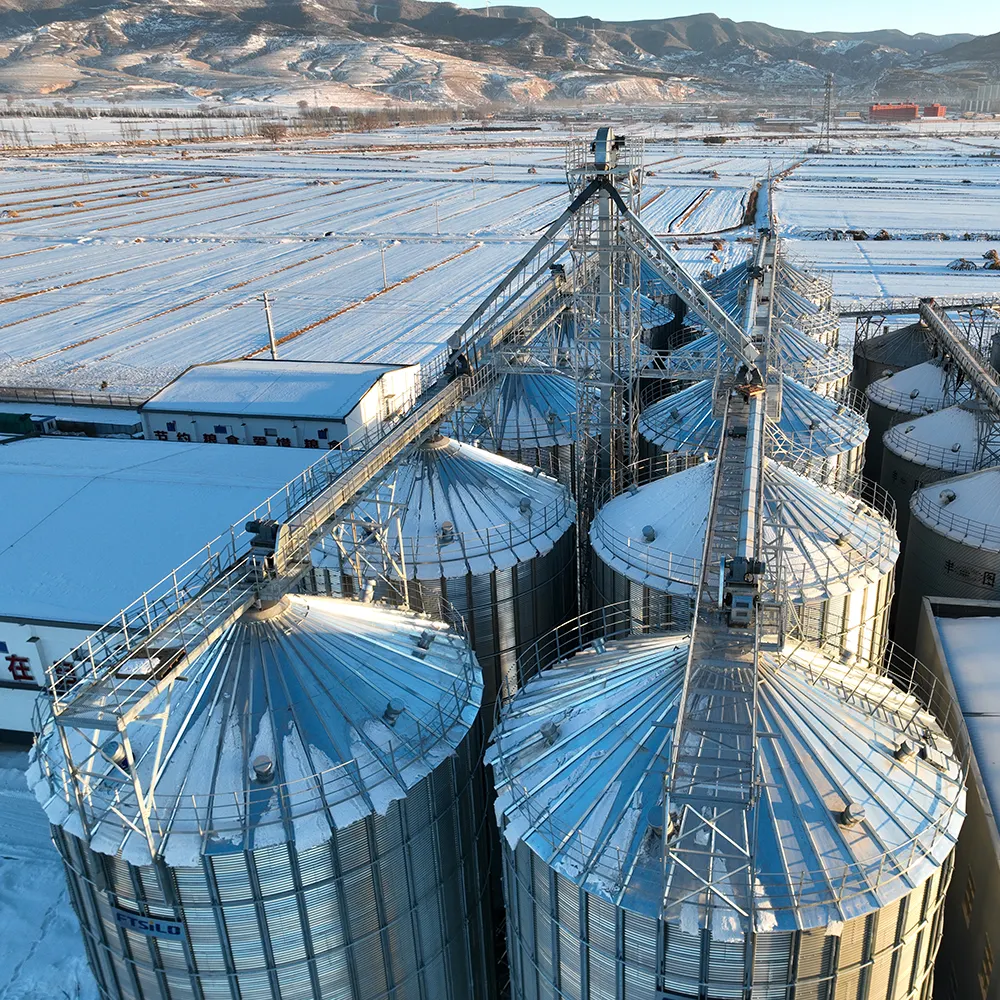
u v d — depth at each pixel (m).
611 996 16.84
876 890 15.42
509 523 28.83
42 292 117.19
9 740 36.16
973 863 21.36
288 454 45.00
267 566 20.44
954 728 23.62
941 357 46.19
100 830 17.61
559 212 164.88
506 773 18.64
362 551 27.70
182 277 123.81
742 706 17.19
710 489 27.52
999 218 153.00
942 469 36.97
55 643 33.66
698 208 165.12
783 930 14.95
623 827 16.42
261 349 88.06
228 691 18.97
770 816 15.88
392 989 20.27
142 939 18.44
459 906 21.62
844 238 137.00
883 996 16.55
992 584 30.53
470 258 128.25
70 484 41.31
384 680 20.48
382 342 89.19
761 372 34.53
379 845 18.67
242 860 17.20
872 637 26.89
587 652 21.72
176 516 38.72
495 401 39.03
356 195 195.25
